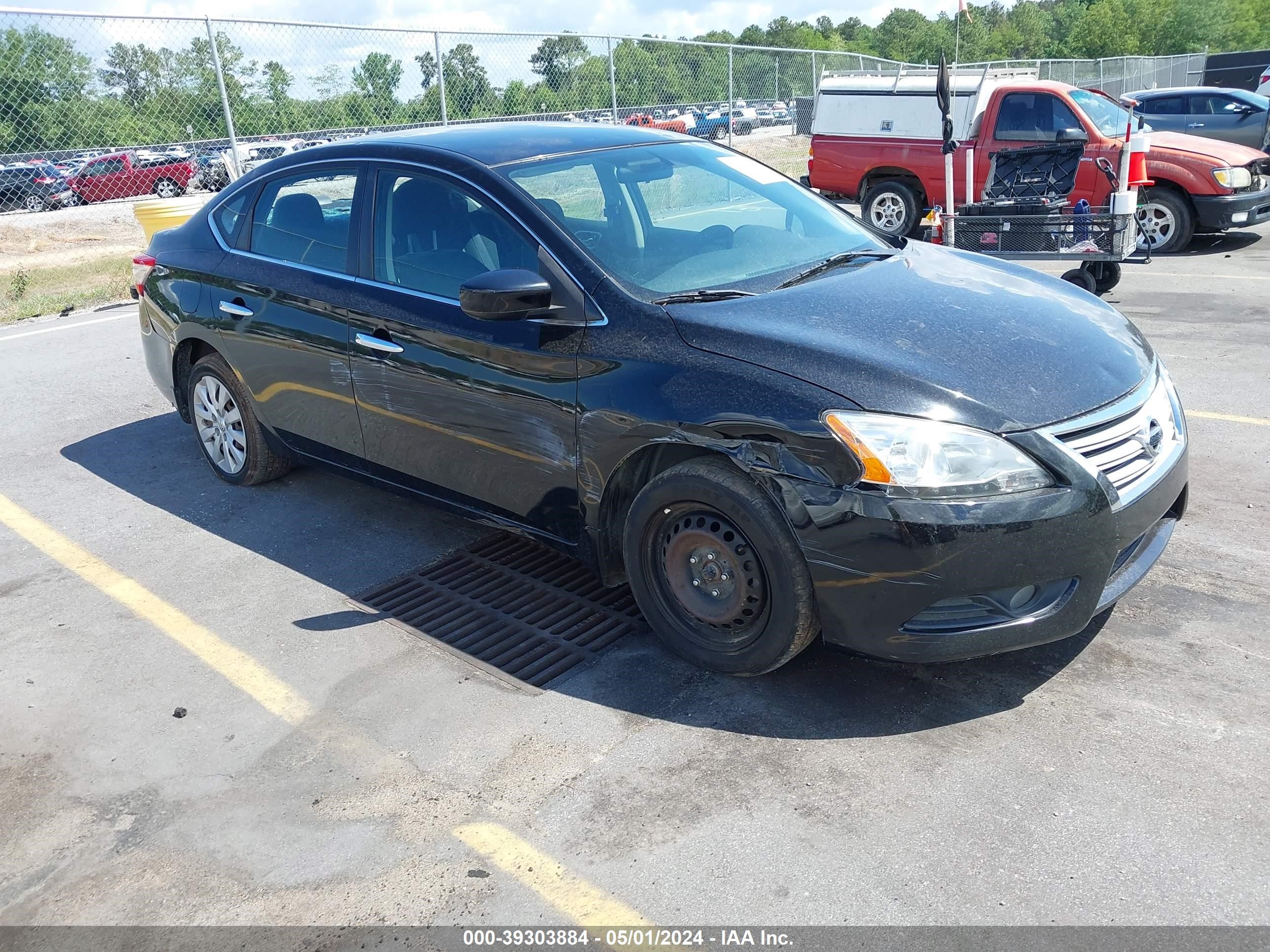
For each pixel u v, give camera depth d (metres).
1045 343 3.13
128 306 9.86
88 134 10.98
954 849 2.48
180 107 11.21
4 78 10.32
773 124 17.53
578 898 2.40
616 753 2.92
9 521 4.80
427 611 3.83
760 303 3.28
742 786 2.75
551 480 3.47
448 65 12.53
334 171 4.23
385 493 4.50
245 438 4.88
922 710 3.04
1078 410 2.88
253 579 4.14
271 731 3.12
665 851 2.53
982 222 8.41
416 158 3.92
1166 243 10.52
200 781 2.91
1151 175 10.35
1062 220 8.10
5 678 3.50
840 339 3.04
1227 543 3.96
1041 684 3.13
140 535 4.61
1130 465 2.95
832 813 2.63
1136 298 8.41
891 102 11.72
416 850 2.59
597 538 3.40
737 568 3.06
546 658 3.46
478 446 3.66
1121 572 3.06
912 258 3.93
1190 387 5.89
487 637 3.63
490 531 4.49
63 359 7.74
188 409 5.22
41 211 12.58
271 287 4.34
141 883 2.54
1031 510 2.73
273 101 11.58
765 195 4.24
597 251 3.46
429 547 4.36
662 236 3.70
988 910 2.29
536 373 3.39
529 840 2.60
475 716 3.14
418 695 3.28
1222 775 2.67
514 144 3.99
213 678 3.44
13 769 3.02
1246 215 10.30
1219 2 55.84
